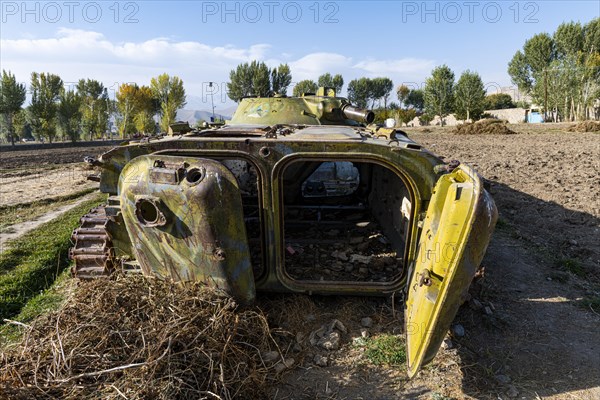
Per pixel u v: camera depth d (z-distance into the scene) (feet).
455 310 9.37
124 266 13.66
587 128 96.12
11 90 116.16
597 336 12.76
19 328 13.75
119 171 13.00
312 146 12.21
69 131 119.65
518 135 92.17
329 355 11.79
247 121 20.92
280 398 10.32
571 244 19.85
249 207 19.77
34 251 20.52
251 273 11.92
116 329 10.45
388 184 17.87
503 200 27.96
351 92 180.24
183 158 11.45
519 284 16.05
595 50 153.17
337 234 18.79
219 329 10.71
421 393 10.41
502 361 11.61
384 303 13.94
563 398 10.23
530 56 162.91
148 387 9.00
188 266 11.80
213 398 9.46
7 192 37.45
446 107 143.23
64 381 9.12
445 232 9.62
